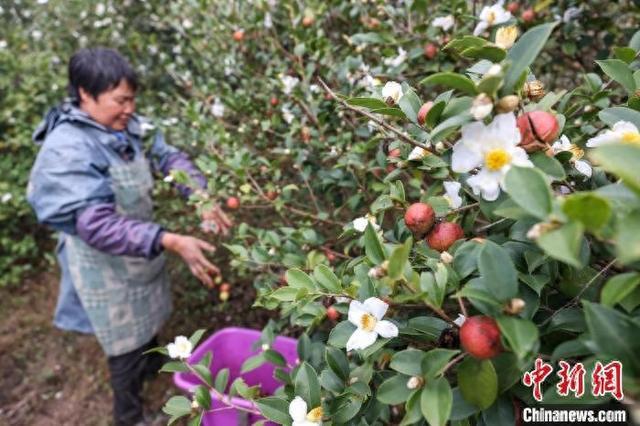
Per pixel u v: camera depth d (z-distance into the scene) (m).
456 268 0.68
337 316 0.99
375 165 1.40
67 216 1.64
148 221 2.02
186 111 1.93
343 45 1.98
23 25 3.97
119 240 1.61
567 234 0.44
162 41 3.54
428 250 0.81
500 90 0.61
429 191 0.92
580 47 1.60
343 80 1.61
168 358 2.52
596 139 0.69
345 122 1.62
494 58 0.65
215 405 1.32
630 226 0.43
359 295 0.75
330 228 1.75
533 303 0.64
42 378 2.57
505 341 0.56
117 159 1.82
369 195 1.45
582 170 0.72
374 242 0.70
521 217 0.57
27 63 3.41
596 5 1.54
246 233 1.67
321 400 0.78
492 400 0.58
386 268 0.64
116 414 2.14
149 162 2.19
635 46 0.97
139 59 3.51
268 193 1.60
